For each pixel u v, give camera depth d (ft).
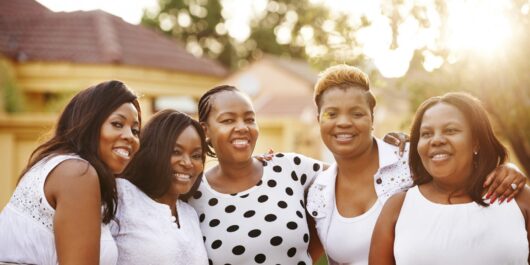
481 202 9.42
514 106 17.66
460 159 9.51
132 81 39.09
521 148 18.30
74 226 8.56
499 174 9.57
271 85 94.63
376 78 19.21
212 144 12.01
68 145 9.13
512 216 9.29
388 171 11.52
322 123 11.54
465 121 9.58
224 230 11.46
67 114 9.40
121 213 10.23
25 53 38.45
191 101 43.93
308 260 11.91
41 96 39.88
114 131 9.24
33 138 26.94
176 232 10.42
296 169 12.50
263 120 39.06
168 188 10.66
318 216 11.80
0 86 32.81
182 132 10.85
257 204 11.72
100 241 9.08
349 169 11.73
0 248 9.04
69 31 41.55
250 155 11.86
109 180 9.16
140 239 10.05
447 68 17.78
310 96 83.56
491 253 9.10
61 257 8.58
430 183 10.15
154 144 10.66
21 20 42.73
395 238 9.82
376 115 46.14
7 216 9.09
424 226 9.55
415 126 10.16
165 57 42.55
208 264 11.20
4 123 26.23
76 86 36.94
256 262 11.35
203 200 11.88
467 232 9.25
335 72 11.62
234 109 11.76
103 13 44.42
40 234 8.82
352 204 11.62
